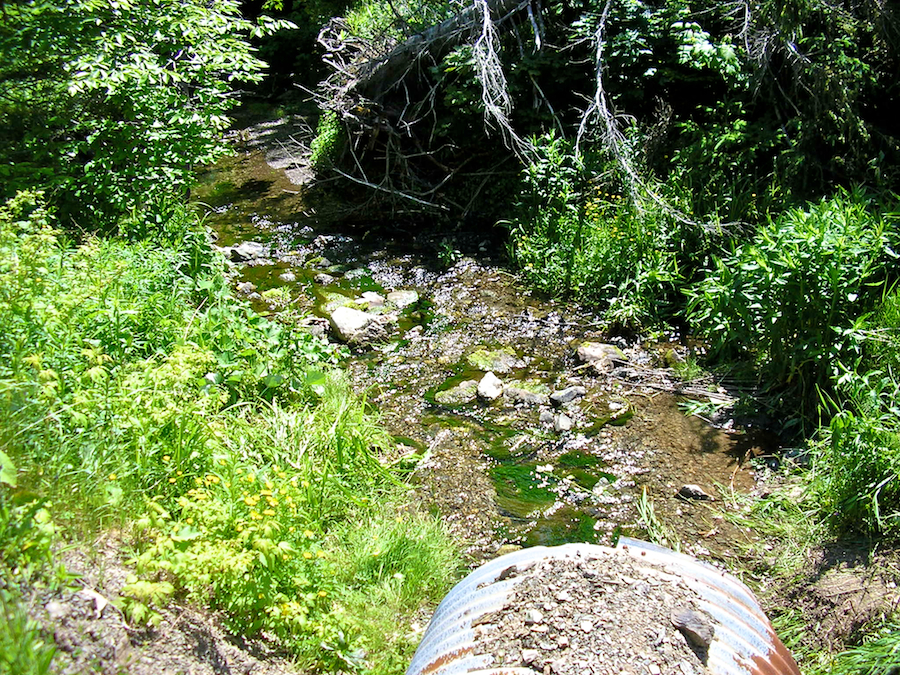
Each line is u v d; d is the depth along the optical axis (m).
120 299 5.06
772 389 5.81
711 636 2.52
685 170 7.71
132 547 3.33
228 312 5.55
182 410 4.05
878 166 7.25
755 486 4.98
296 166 11.34
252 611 3.34
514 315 7.30
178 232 6.56
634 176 7.52
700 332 6.56
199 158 6.89
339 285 7.99
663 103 8.16
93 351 3.99
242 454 4.48
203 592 3.28
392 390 6.17
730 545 4.51
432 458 5.34
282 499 3.94
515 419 5.80
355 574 4.12
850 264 5.44
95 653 2.66
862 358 5.22
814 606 3.95
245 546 3.38
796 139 7.47
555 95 9.14
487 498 4.97
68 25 6.38
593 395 6.05
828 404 5.39
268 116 13.63
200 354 4.36
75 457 3.50
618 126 8.65
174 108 7.02
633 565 2.87
